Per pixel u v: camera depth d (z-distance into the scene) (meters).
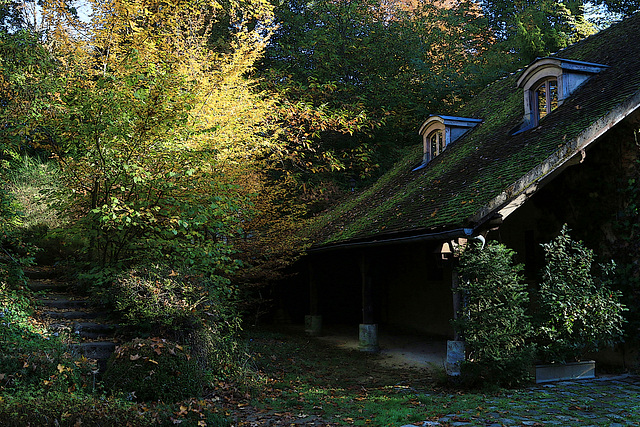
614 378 8.36
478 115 14.77
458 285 8.33
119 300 7.90
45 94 9.41
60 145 9.12
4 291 7.92
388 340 13.07
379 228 10.76
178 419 5.48
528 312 9.10
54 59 10.41
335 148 21.27
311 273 14.30
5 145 8.63
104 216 8.12
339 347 12.19
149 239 8.73
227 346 8.62
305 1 23.06
